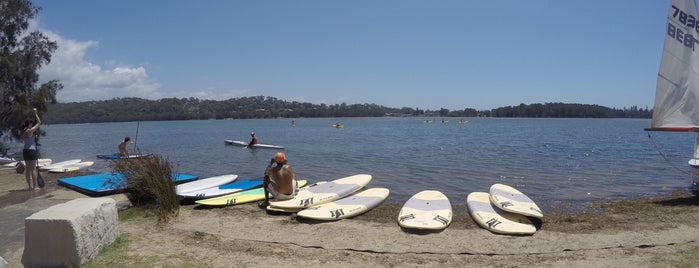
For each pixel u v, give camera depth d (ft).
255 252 20.31
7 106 85.51
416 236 23.09
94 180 40.16
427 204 29.60
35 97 86.17
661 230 23.76
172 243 21.48
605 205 33.30
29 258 16.92
